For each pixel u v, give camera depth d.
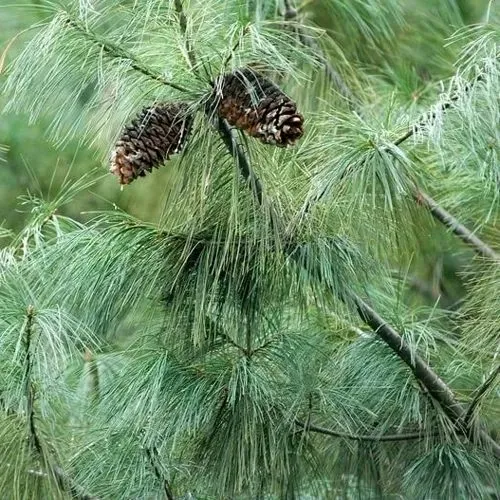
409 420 2.35
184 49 2.13
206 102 2.13
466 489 2.32
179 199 2.20
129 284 2.24
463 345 2.40
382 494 2.40
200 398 2.25
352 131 2.24
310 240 2.24
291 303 2.31
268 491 2.31
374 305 2.42
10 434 2.26
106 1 2.26
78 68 2.20
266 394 2.23
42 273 2.26
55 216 2.35
